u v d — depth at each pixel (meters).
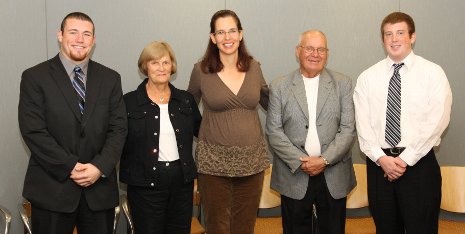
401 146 2.72
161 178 2.69
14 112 3.35
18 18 3.32
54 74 2.52
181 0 3.54
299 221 2.92
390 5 3.72
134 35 3.49
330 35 3.70
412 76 2.76
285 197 2.95
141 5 3.49
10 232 3.36
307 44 2.85
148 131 2.70
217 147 2.79
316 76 2.95
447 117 2.74
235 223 2.91
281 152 2.87
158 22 3.52
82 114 2.53
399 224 2.84
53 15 3.38
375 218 2.86
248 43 3.62
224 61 2.84
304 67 2.90
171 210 2.79
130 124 2.72
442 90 2.70
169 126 2.75
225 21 2.77
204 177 2.86
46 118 2.49
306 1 3.66
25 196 2.52
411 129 2.72
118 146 2.60
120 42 3.48
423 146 2.67
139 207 2.73
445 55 3.77
